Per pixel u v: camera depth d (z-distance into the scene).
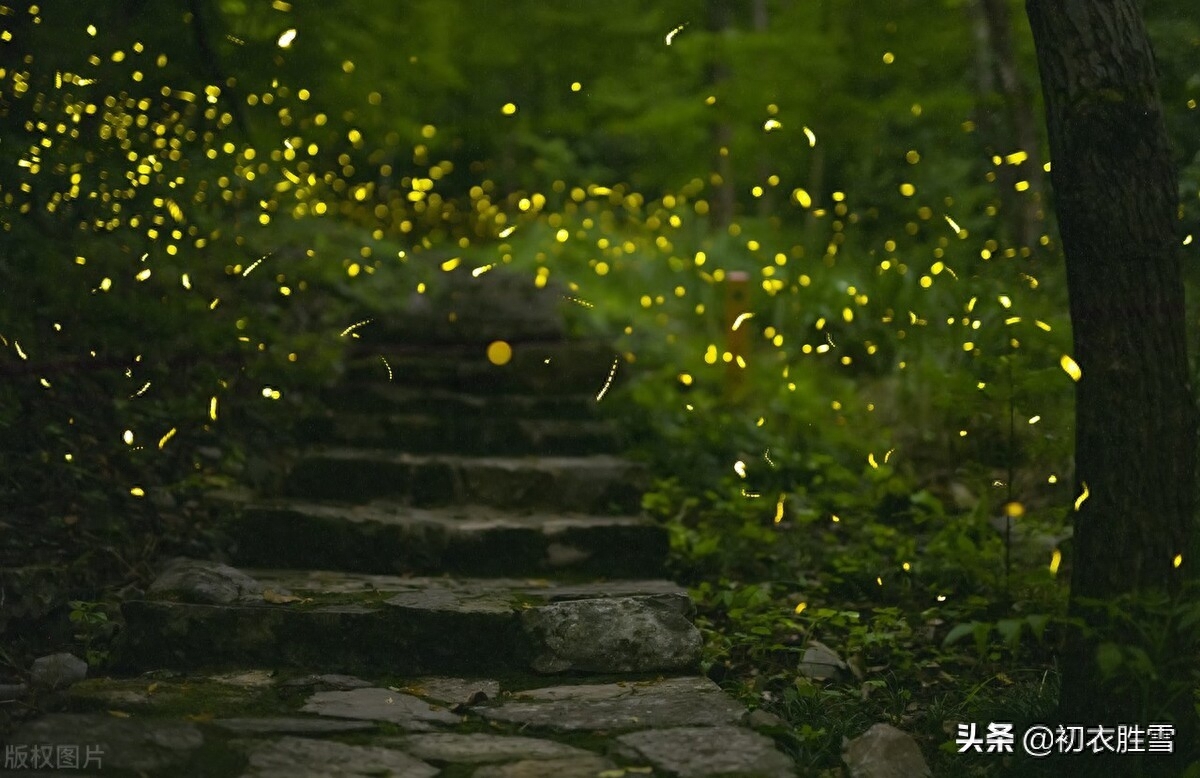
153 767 3.07
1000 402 5.17
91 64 5.77
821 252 9.65
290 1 6.88
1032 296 5.76
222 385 5.79
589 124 12.30
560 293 9.39
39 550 4.58
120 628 4.27
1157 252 3.26
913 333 6.87
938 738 3.72
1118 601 3.16
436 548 5.24
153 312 5.78
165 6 6.49
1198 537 3.65
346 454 6.10
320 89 7.42
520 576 5.24
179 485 5.36
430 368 7.48
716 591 5.17
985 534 5.17
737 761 3.24
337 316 7.51
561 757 3.26
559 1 10.93
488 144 13.66
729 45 9.72
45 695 3.78
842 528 5.94
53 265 5.36
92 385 5.52
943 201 8.54
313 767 3.11
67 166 5.44
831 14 9.55
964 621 4.65
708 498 6.28
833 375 7.72
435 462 5.98
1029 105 7.31
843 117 9.98
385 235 11.15
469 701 3.79
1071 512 4.70
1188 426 3.31
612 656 4.20
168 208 5.98
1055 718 3.43
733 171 12.65
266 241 7.17
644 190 15.30
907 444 6.64
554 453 6.65
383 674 4.15
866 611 4.99
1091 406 3.32
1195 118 6.16
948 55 9.19
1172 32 6.31
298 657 4.14
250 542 5.17
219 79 6.41
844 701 3.99
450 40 9.31
